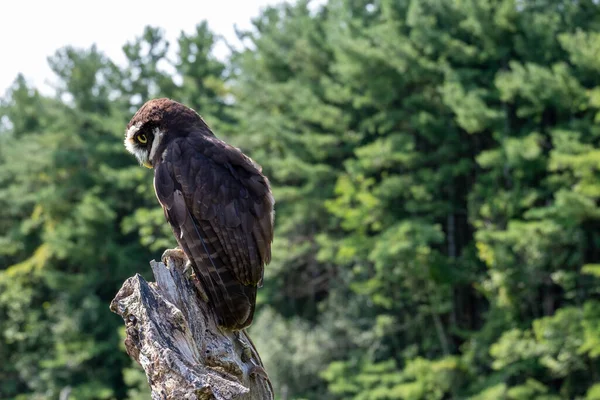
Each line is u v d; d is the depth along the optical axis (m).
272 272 44.38
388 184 41.62
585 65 37.44
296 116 51.66
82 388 49.41
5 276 55.22
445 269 39.34
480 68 45.69
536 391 35.09
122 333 46.44
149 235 50.09
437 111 44.75
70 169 60.84
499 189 40.66
